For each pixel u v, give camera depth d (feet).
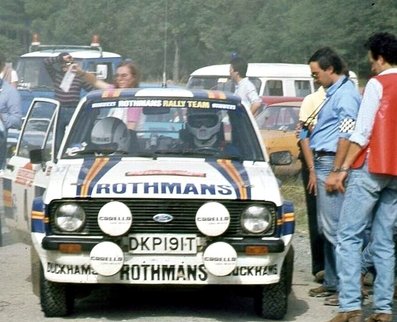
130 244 30.60
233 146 35.27
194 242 30.66
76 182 31.60
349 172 30.66
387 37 30.58
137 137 35.40
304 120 36.86
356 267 30.45
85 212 30.91
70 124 36.09
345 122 33.99
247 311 33.78
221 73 97.19
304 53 147.02
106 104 36.35
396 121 30.01
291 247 32.86
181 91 37.24
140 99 36.35
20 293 36.45
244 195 31.01
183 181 31.35
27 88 92.73
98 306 34.37
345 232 30.66
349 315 30.40
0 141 49.73
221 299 35.78
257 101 52.95
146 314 33.06
